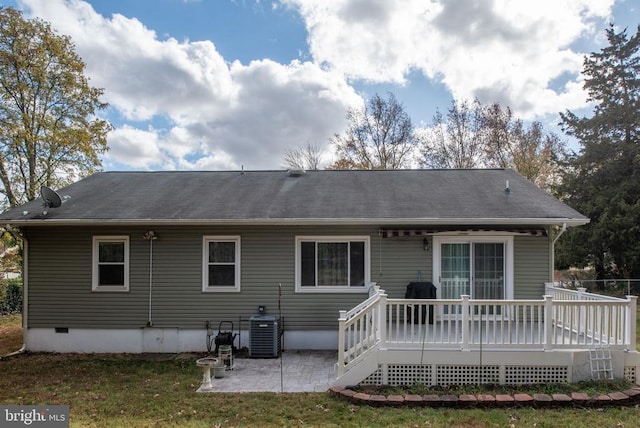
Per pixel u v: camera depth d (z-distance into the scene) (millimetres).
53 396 7008
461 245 10117
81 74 19266
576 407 6379
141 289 10336
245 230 10289
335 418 5988
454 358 7336
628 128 23922
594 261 23500
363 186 12148
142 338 10266
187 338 10234
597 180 23984
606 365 7348
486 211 9906
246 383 7602
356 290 10125
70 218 9922
